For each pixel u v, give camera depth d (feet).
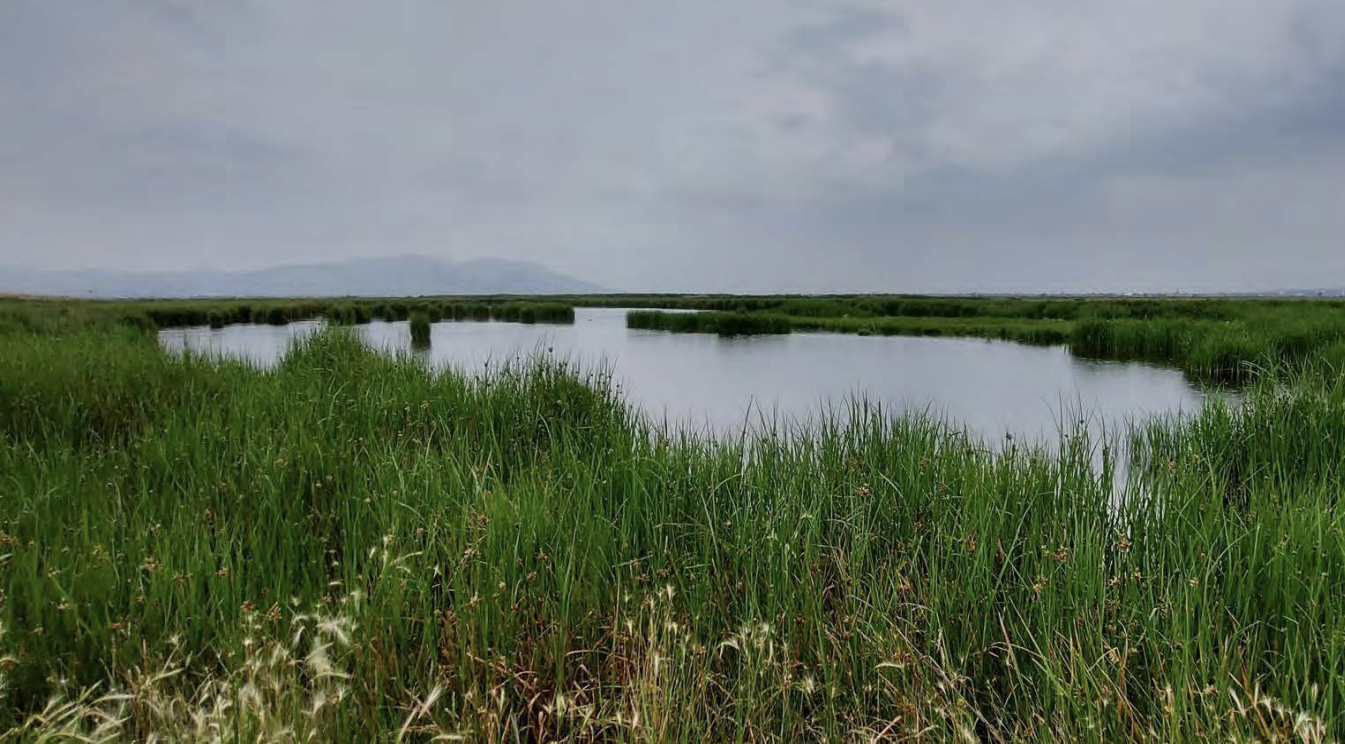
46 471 14.21
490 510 12.46
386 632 9.78
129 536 11.84
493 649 9.70
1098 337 71.72
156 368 25.88
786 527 12.66
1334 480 15.42
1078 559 11.08
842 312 144.56
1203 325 65.00
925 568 13.01
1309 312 76.38
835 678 9.64
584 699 9.73
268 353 59.31
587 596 11.17
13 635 8.78
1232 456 20.71
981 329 94.84
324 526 13.52
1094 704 8.34
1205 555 10.82
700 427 30.99
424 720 8.52
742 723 8.86
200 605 9.96
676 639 9.81
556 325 121.29
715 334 97.55
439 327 110.52
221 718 6.98
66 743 7.12
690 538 13.87
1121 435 27.78
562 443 20.44
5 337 40.11
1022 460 16.56
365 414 21.50
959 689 9.57
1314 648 8.86
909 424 20.66
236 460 16.16
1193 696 8.19
